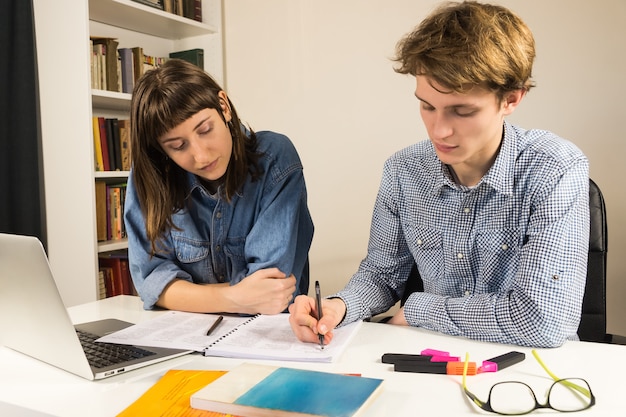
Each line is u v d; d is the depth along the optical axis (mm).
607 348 967
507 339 1009
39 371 934
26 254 852
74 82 2301
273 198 1358
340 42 2676
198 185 1355
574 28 2154
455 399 769
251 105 2959
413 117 2549
